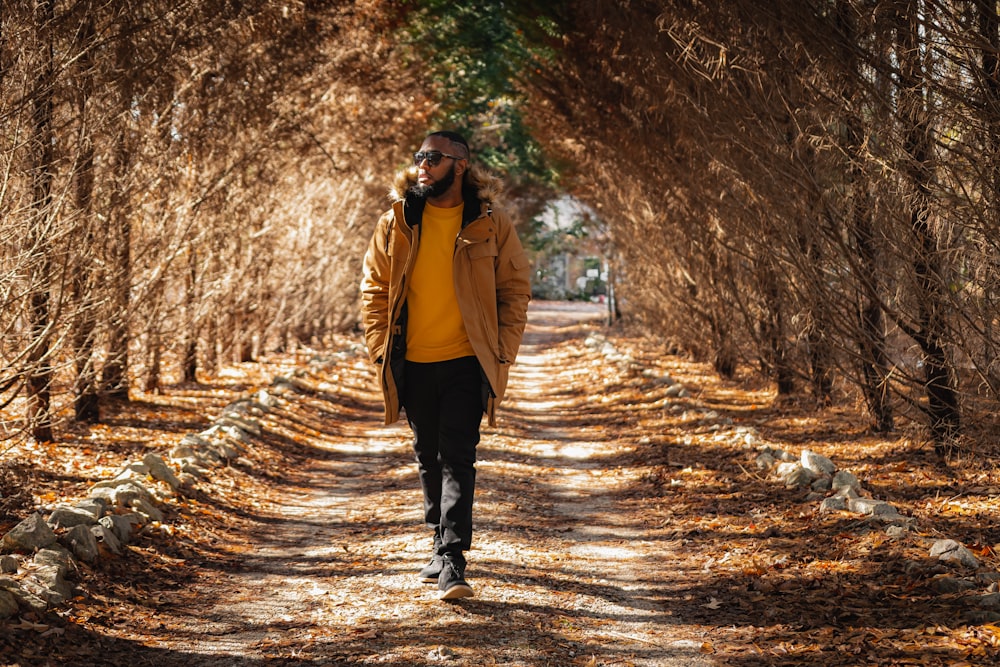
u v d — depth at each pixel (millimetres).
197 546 5145
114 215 7992
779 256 7461
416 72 15711
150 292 8703
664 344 18969
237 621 3955
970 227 5516
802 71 6375
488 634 3740
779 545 5137
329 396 12836
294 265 16531
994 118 5223
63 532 4559
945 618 3750
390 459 8492
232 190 11961
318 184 16422
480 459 8172
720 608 4180
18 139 6156
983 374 5961
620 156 13680
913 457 7254
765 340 10422
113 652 3479
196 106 9766
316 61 11406
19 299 6289
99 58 7250
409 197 4023
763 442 8078
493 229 4062
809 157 6758
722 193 8172
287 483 7426
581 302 48531
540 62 16516
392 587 4348
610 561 5051
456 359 4113
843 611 3945
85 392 7914
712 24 6883
